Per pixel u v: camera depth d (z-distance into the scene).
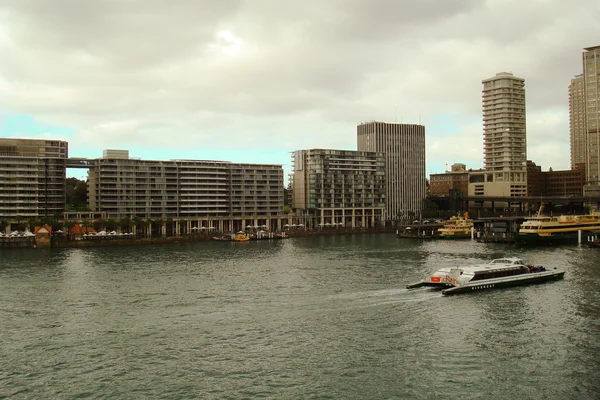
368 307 123.94
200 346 98.38
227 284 155.12
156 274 175.25
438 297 133.38
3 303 131.88
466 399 76.31
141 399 77.50
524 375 83.81
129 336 104.38
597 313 117.31
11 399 77.69
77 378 84.62
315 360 91.00
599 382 81.06
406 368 87.19
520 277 148.25
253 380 83.44
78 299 135.75
